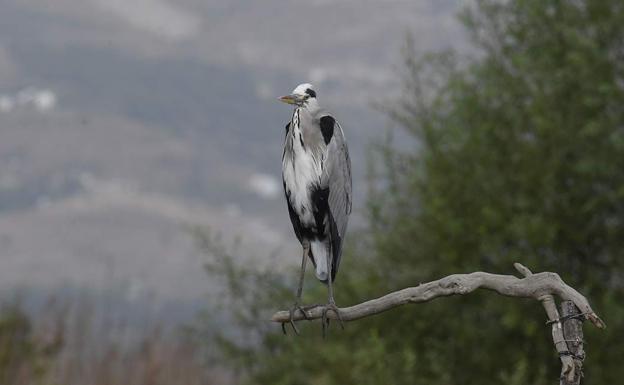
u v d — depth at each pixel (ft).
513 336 59.41
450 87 60.49
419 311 61.52
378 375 57.16
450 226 58.70
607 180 58.39
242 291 72.54
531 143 59.72
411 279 61.11
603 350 55.77
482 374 59.57
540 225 56.08
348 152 29.48
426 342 61.31
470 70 61.46
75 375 85.76
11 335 87.20
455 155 60.80
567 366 18.38
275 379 69.15
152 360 84.53
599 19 60.64
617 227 58.65
